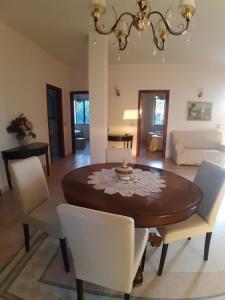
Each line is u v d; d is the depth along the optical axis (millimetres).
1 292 1517
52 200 2008
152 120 8602
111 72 5848
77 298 1391
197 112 5770
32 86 4227
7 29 3381
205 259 1861
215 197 1679
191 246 2059
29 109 4137
